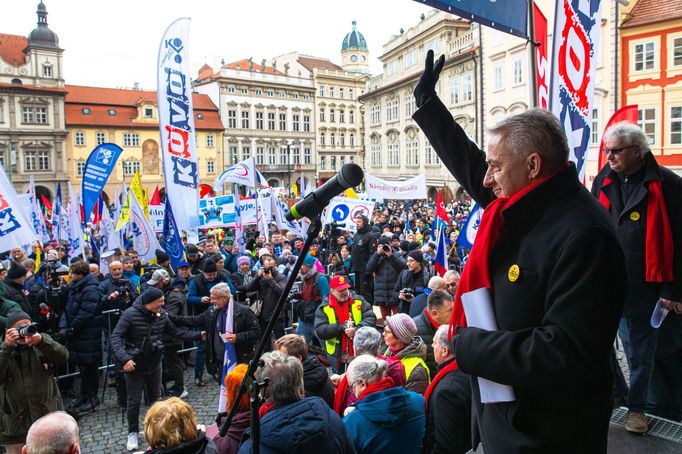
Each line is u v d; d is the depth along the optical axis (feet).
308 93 245.65
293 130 241.55
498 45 100.17
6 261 36.29
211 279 30.42
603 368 4.73
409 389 14.10
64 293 27.20
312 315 27.94
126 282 29.04
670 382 11.25
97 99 192.75
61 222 55.36
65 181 183.62
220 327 24.12
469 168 7.02
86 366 24.54
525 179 5.23
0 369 16.80
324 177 252.01
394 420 10.85
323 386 14.08
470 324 5.33
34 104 176.65
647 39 78.23
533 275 4.94
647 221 10.14
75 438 10.15
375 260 33.14
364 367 11.73
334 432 9.37
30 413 17.28
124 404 23.84
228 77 217.77
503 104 99.71
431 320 16.92
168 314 25.12
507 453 5.16
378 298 33.14
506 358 4.68
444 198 82.74
